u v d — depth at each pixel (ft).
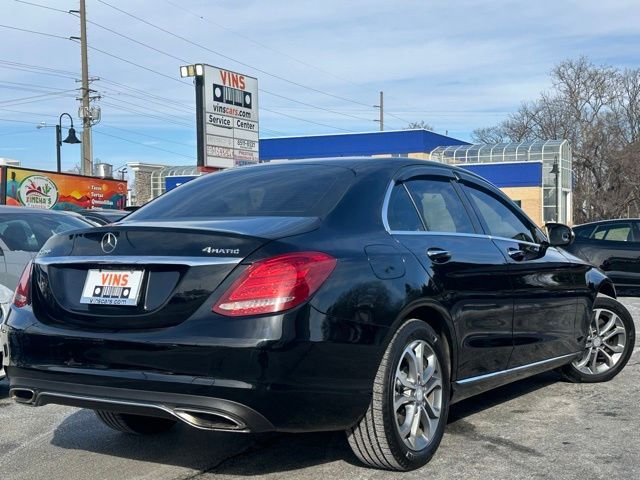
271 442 15.44
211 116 85.35
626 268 42.80
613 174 185.98
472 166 144.36
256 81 92.17
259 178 15.44
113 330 11.96
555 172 136.05
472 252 15.42
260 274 11.39
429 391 13.85
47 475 13.80
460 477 13.17
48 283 12.98
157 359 11.44
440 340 14.21
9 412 18.37
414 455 13.29
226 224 12.65
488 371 15.72
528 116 221.87
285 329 11.24
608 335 20.81
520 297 16.55
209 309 11.43
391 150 150.92
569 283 18.66
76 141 108.58
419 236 14.42
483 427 16.38
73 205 87.51
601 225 44.39
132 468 14.10
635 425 16.47
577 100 202.08
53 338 12.35
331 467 13.79
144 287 11.98
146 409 11.64
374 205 13.93
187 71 84.79
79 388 12.10
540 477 13.19
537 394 19.42
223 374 11.12
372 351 12.29
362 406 12.29
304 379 11.43
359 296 12.18
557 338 18.20
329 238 12.51
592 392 19.60
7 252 24.04
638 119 200.03
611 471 13.50
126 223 14.11
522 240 17.93
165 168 169.27
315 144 156.46
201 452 14.97
